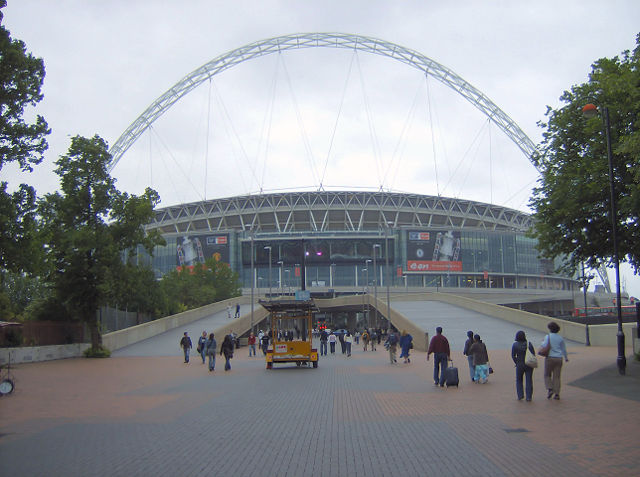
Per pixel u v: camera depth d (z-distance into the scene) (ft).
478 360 71.36
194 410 53.62
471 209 544.62
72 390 73.00
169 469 31.45
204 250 481.05
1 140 97.55
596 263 95.86
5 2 93.25
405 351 112.37
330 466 31.35
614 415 44.98
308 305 109.81
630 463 30.42
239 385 76.48
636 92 76.89
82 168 147.02
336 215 510.17
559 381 54.44
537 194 94.32
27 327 136.05
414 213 517.96
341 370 99.45
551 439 36.86
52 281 143.64
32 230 104.99
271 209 507.30
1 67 94.94
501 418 45.16
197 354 151.64
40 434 42.83
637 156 67.62
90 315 146.30
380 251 473.67
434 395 60.70
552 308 450.71
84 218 147.43
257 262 477.77
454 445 35.83
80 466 32.48
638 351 92.79
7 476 30.50
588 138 90.17
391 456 33.32
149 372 100.89
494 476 28.71
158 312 220.02
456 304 256.32
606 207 85.81
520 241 505.66
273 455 34.30
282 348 107.14
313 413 50.29
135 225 148.15
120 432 42.98
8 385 68.18
